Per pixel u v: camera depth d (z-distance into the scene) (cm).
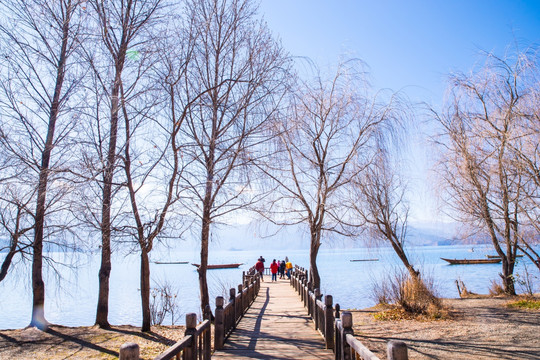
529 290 1581
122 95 899
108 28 905
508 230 1522
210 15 1064
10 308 2297
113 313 2036
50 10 907
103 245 928
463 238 1614
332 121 1377
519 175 1312
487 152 1430
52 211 924
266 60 1048
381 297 1577
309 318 1174
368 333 1068
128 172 880
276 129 1088
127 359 316
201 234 996
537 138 1240
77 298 2705
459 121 1478
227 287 2459
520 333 989
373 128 1341
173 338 971
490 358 807
